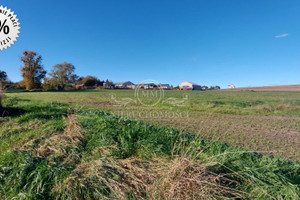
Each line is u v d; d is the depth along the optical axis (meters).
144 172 2.49
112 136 3.52
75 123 4.05
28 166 2.44
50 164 2.54
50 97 18.89
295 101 16.61
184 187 2.12
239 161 2.82
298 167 2.75
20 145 3.24
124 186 2.21
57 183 2.17
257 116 9.06
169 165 2.55
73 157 2.81
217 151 3.26
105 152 3.00
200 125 6.48
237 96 24.78
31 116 5.21
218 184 2.26
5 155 2.74
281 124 7.05
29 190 2.04
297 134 5.56
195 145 3.37
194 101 14.72
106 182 2.21
